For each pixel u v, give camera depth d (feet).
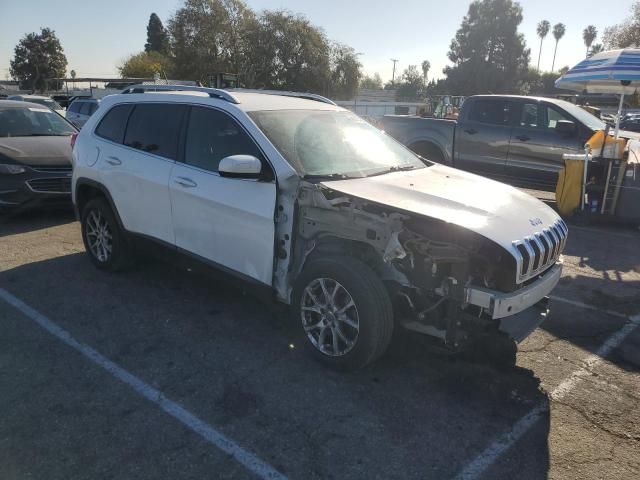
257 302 15.61
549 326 14.80
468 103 33.50
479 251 10.62
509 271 10.46
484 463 9.20
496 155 32.32
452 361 12.53
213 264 13.79
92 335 13.39
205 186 13.44
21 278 17.16
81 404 10.50
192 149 14.25
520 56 207.00
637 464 9.31
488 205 11.78
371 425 10.12
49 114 29.40
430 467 9.07
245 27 143.02
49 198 23.97
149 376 11.57
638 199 25.34
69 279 17.12
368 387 11.37
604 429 10.26
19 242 21.25
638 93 30.35
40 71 261.65
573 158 26.94
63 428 9.75
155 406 10.50
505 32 204.33
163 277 17.40
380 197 11.35
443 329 11.11
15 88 254.88
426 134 34.45
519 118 31.55
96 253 17.89
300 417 10.28
